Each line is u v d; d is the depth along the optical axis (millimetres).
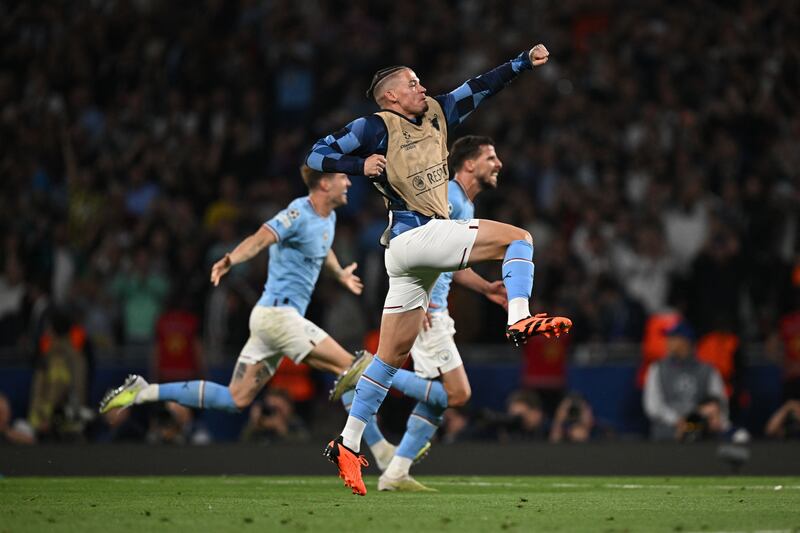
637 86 33219
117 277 29547
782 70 32094
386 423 24297
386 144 12812
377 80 13062
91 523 10320
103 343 28484
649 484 16500
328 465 19281
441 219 12836
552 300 28094
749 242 29047
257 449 20141
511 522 10438
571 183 30734
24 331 28516
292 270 16984
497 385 26281
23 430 23922
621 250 29047
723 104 31844
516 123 32781
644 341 27359
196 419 25828
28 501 12773
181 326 26109
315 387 26281
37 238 30562
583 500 12953
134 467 18906
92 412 24859
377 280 29141
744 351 25531
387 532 9648
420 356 15484
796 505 12148
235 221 30953
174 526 10094
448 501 12922
